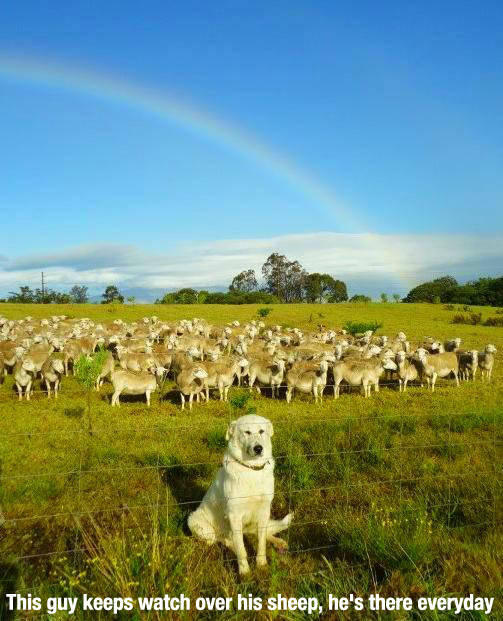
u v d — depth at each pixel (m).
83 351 22.42
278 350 23.27
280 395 18.14
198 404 16.14
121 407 15.38
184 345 26.16
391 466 8.97
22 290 95.06
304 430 11.25
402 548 5.27
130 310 54.25
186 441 10.71
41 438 10.97
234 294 92.94
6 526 6.27
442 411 14.01
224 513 5.74
